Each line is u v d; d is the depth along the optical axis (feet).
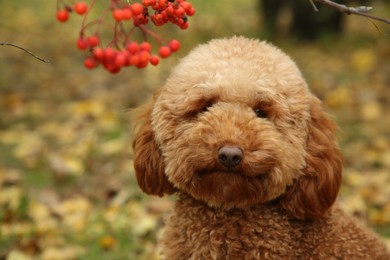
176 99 10.23
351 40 37.70
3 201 17.71
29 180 19.92
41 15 47.78
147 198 18.45
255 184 9.73
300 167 10.16
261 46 10.75
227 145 9.28
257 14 44.06
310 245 10.60
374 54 34.91
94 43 7.23
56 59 35.76
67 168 20.22
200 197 10.05
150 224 16.43
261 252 10.28
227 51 10.52
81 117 25.70
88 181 19.94
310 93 10.86
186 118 10.16
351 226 11.07
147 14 8.14
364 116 25.44
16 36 40.47
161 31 39.09
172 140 10.20
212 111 9.75
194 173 9.77
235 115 9.64
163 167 10.82
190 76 10.21
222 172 9.55
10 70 32.55
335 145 10.96
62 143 23.32
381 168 21.06
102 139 23.43
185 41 37.83
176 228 10.88
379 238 11.69
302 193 10.45
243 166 9.36
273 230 10.33
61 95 29.35
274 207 10.60
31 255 15.55
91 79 31.89
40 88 30.30
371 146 22.65
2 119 25.73
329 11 36.76
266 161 9.47
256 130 9.55
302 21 37.83
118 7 7.36
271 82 10.00
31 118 25.99
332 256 10.51
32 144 22.56
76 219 17.16
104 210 18.04
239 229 10.32
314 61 33.73
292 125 10.16
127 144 22.53
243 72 10.00
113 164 21.04
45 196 18.70
